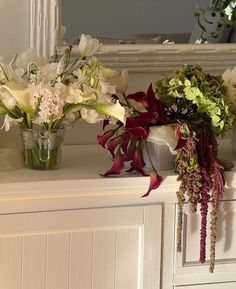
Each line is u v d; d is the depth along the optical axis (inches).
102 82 68.1
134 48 83.9
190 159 69.7
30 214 67.9
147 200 71.3
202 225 71.6
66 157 78.0
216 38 87.4
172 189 71.2
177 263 73.3
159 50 85.0
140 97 71.9
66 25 81.4
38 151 71.0
